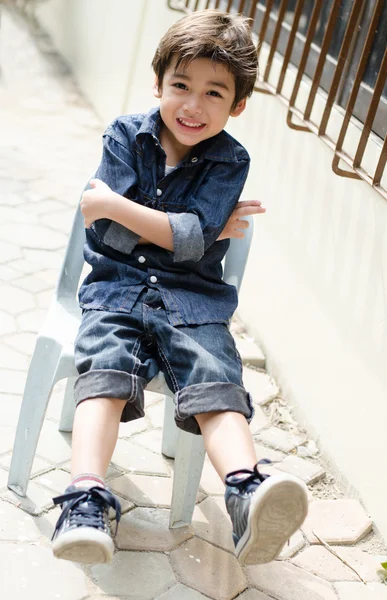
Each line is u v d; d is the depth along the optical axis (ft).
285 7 9.40
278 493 5.18
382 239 7.71
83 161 15.16
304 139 9.45
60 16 21.40
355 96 7.61
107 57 17.42
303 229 9.32
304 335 9.12
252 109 10.92
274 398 9.49
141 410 6.24
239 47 6.52
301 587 6.70
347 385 8.18
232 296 7.05
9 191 13.28
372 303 7.80
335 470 8.29
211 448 5.91
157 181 6.83
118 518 5.61
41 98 18.20
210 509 7.41
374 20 7.36
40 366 6.75
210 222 6.59
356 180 8.24
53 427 8.08
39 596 6.07
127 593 6.25
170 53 6.48
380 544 7.43
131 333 6.50
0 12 23.47
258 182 10.57
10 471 7.04
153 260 6.77
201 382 6.15
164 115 6.61
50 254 11.55
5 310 9.98
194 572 6.60
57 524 5.57
